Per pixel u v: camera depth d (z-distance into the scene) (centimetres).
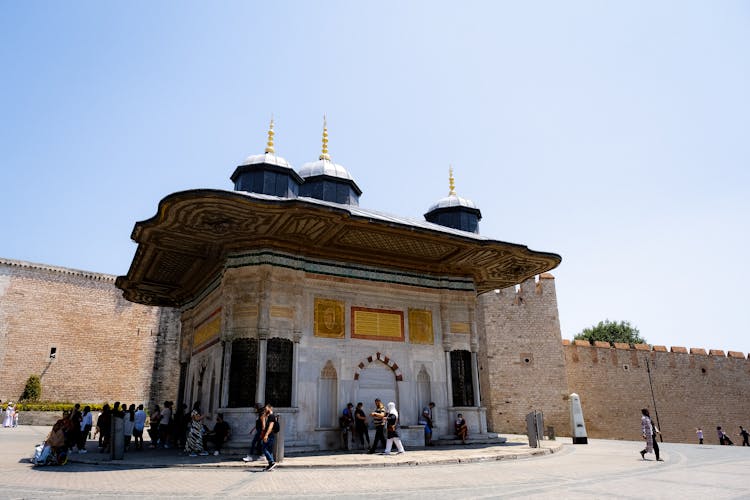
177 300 2294
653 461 1298
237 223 1405
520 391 3089
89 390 3534
